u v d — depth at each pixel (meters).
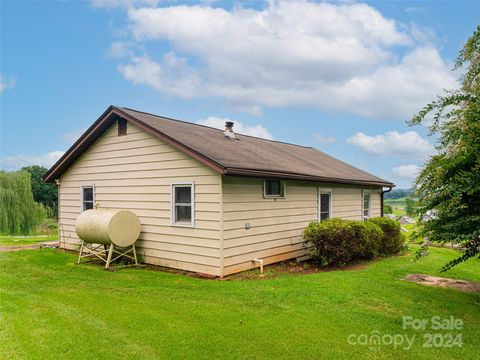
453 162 5.46
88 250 10.90
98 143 11.17
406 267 9.31
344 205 13.43
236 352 4.04
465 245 6.00
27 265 9.41
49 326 4.72
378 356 4.02
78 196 11.97
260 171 8.34
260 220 9.20
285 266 9.66
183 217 8.93
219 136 11.35
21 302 5.79
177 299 6.04
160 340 4.32
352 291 6.55
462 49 6.19
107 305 5.67
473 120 5.70
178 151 8.90
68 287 6.93
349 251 9.90
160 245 9.34
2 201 22.12
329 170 12.65
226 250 8.12
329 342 4.33
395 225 12.18
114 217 9.09
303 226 10.93
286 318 5.09
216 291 6.59
